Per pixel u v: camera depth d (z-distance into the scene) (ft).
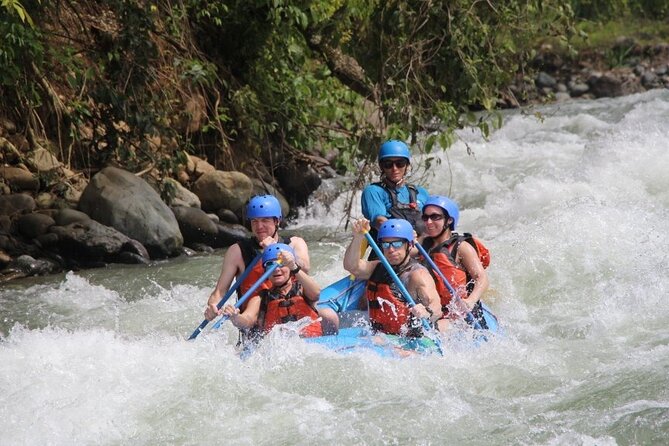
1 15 77.51
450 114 96.48
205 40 105.81
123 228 86.94
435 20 99.25
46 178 91.56
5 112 95.40
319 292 55.62
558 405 47.09
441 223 59.57
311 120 107.76
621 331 59.06
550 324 62.03
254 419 46.19
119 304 71.56
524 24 99.14
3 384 49.44
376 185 64.54
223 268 57.00
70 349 54.03
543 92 185.47
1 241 82.23
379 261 57.31
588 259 72.38
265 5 102.17
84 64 96.68
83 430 45.21
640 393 47.70
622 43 193.36
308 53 107.04
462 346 55.06
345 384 49.83
